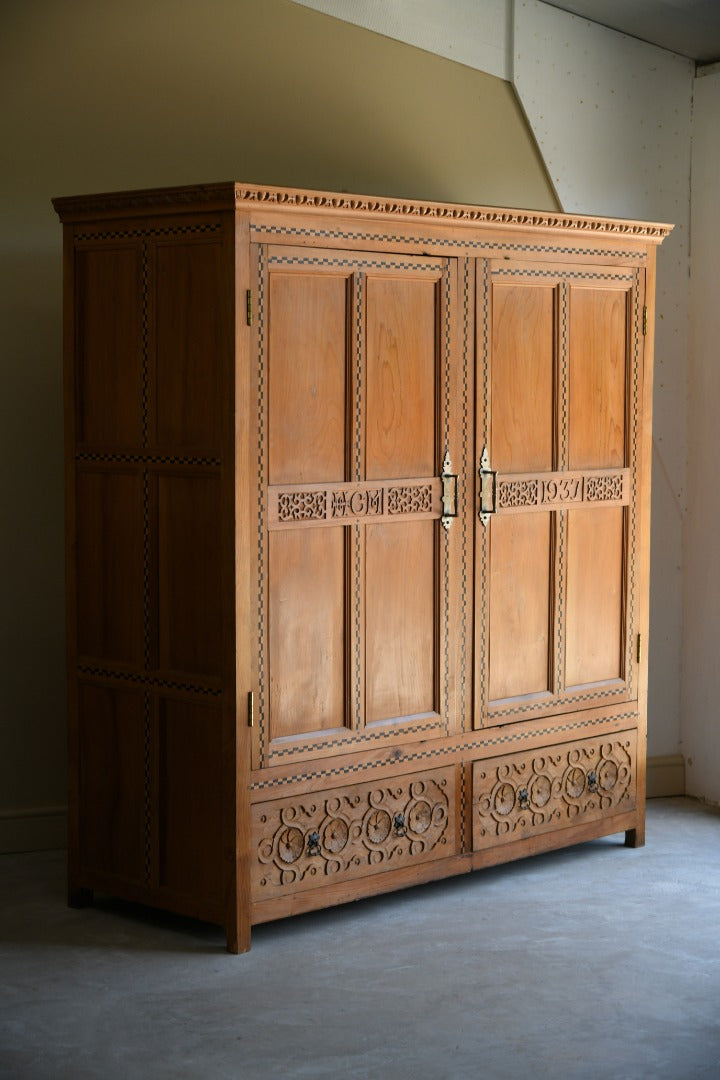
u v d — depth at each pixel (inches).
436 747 158.9
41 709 176.1
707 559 202.2
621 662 178.9
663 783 205.6
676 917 154.1
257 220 138.5
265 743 143.5
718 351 199.0
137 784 150.3
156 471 145.9
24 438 173.0
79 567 154.1
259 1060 118.3
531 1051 120.3
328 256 144.9
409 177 189.3
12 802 175.6
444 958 141.6
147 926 150.7
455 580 159.6
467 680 161.8
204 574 143.0
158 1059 118.3
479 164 193.0
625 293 174.9
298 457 144.6
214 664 142.6
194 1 176.4
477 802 163.5
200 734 144.5
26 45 170.4
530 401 165.5
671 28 191.6
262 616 142.3
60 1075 115.3
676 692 205.9
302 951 143.4
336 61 183.9
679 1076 115.7
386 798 154.7
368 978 136.1
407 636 156.0
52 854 175.5
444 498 157.5
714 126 199.5
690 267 203.2
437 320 155.8
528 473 165.6
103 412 150.2
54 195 172.2
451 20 189.2
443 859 160.6
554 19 194.2
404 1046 121.1
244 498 139.4
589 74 197.0
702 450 202.1
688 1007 129.7
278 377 141.9
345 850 151.3
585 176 198.1
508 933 148.8
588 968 139.0
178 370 142.9
